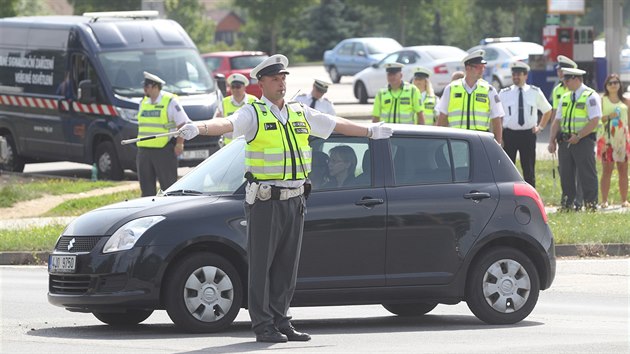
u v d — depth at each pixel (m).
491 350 24.95
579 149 48.94
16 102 69.94
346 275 28.28
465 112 43.56
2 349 25.30
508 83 105.00
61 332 28.31
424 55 108.81
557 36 88.00
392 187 28.83
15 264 43.22
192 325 27.39
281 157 24.84
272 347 25.11
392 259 28.61
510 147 49.81
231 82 52.28
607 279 37.28
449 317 31.33
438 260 28.92
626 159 52.31
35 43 68.94
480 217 29.20
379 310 33.16
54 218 53.00
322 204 28.19
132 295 27.14
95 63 65.38
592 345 25.69
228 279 27.66
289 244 25.45
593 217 47.09
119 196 56.91
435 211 28.88
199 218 27.56
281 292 25.69
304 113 25.36
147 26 67.44
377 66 112.75
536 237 29.62
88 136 65.81
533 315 30.97
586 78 88.69
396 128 29.45
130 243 27.30
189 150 63.19
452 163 29.50
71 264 27.67
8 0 149.75
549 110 49.91
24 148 70.06
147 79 47.16
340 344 25.72
